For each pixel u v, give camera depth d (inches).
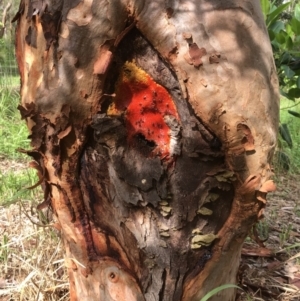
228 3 43.8
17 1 158.1
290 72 107.0
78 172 49.0
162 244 48.8
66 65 44.7
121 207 49.1
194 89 43.3
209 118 43.6
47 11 44.4
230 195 47.3
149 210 48.4
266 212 98.3
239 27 43.9
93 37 43.9
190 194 47.2
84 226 49.9
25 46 48.0
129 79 46.3
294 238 85.2
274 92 46.5
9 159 127.6
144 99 46.6
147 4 43.0
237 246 49.4
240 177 45.4
